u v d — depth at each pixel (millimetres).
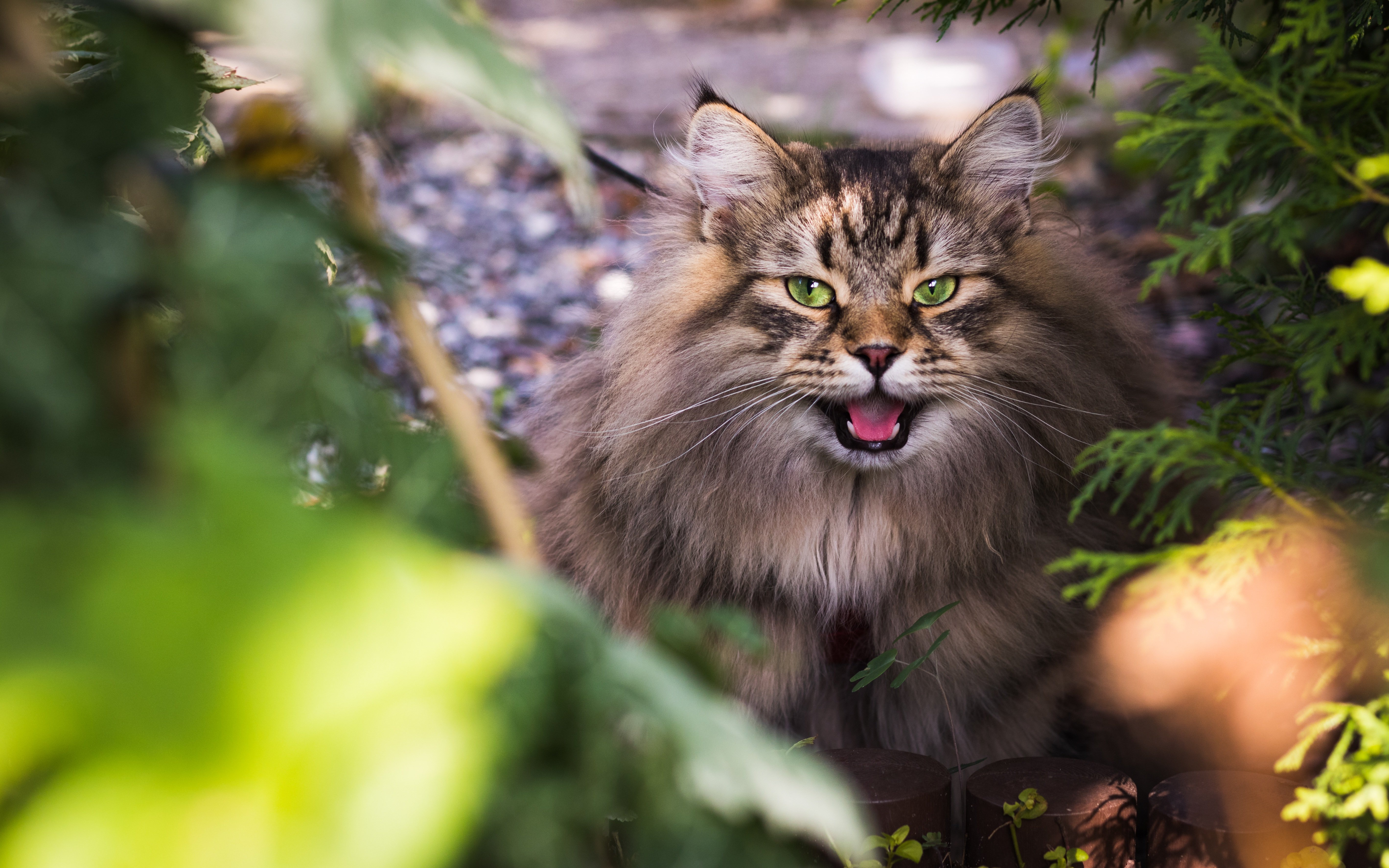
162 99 738
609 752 767
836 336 2562
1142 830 2377
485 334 4977
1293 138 1449
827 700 2738
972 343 2580
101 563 525
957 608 2600
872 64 9008
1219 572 1485
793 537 2639
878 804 2107
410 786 548
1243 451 1789
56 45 873
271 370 735
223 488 548
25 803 541
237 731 504
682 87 9227
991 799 2152
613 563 2707
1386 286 1163
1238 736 2395
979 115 2590
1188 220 4039
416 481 859
